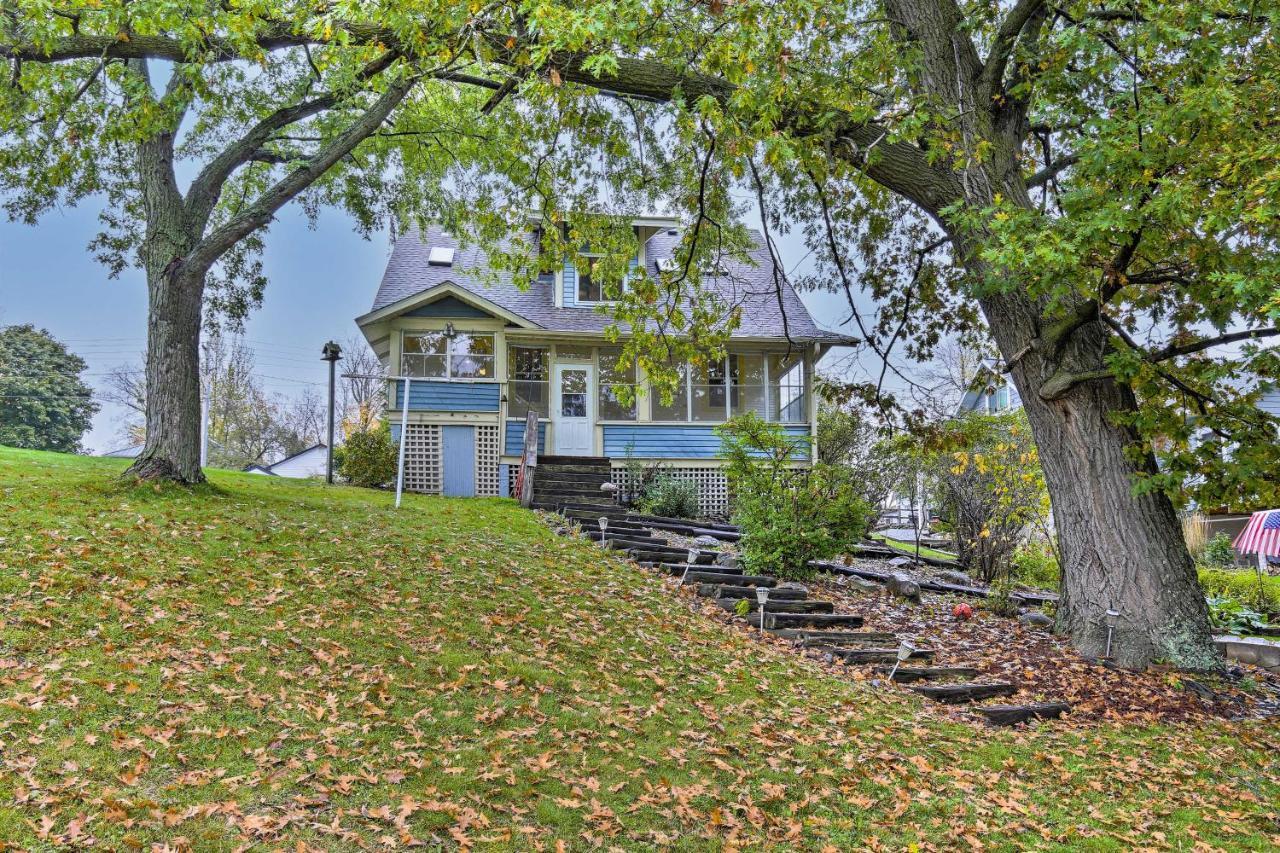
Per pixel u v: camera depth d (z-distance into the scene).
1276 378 6.03
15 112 8.72
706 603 8.62
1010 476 12.38
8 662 4.55
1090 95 8.20
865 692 6.31
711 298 9.59
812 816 4.05
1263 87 5.90
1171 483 6.39
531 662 5.80
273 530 8.52
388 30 7.56
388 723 4.49
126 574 6.34
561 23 5.16
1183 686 6.51
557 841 3.53
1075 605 7.44
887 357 9.79
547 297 18.27
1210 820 4.27
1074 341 7.36
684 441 17.52
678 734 4.93
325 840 3.29
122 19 6.54
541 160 9.60
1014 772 4.87
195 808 3.36
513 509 13.25
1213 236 5.95
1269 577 13.92
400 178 14.48
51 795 3.32
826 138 7.56
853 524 10.49
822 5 6.73
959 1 9.17
